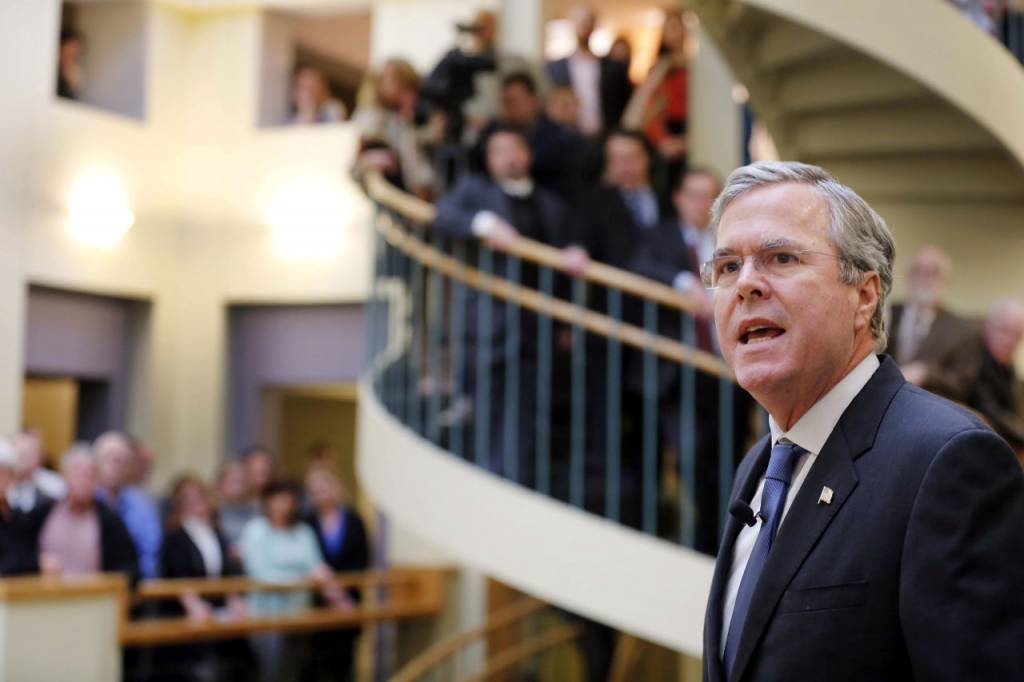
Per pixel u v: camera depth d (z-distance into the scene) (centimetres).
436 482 490
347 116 1067
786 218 165
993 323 521
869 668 143
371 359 581
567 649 729
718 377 497
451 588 725
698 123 745
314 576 636
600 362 509
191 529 614
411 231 578
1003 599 136
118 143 802
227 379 835
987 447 145
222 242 834
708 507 492
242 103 836
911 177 646
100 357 805
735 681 153
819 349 161
